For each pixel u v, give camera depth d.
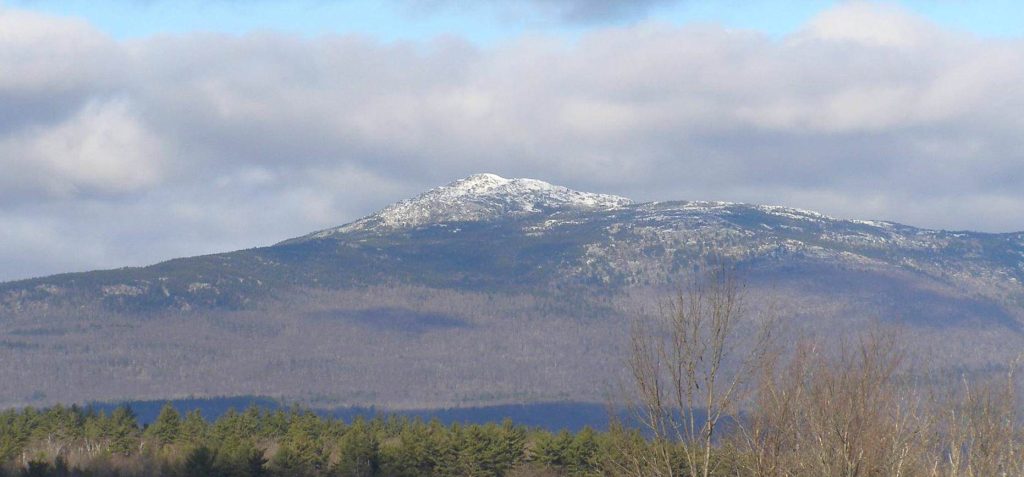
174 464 155.75
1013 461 64.56
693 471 52.97
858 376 62.28
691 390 54.69
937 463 63.19
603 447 69.81
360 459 155.12
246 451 149.88
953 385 67.00
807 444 59.94
